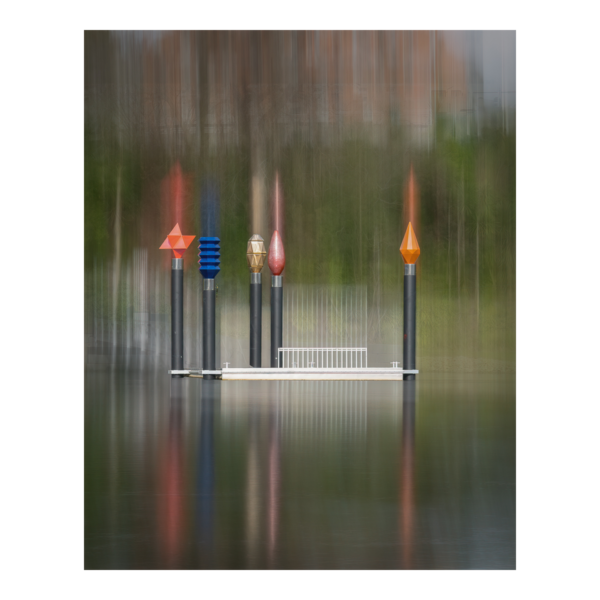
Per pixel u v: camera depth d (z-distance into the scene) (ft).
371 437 79.61
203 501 61.93
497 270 131.95
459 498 63.26
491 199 131.64
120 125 130.00
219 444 76.54
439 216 132.87
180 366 126.93
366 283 134.72
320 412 92.22
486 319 132.77
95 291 130.52
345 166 133.39
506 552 55.72
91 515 59.26
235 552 54.90
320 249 134.41
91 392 108.27
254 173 132.98
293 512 60.34
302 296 134.41
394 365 127.24
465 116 130.52
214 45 130.52
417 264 133.59
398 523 59.31
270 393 108.06
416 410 94.02
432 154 131.75
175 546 55.06
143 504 61.36
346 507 61.41
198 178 132.05
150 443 76.89
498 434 81.51
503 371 132.57
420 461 71.72
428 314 134.21
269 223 134.21
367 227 134.31
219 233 133.39
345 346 134.62
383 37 130.52
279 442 77.51
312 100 131.85
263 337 134.72
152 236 131.54
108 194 130.82
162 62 129.70
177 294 125.90
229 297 134.62
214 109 131.13
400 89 131.03
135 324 131.54
